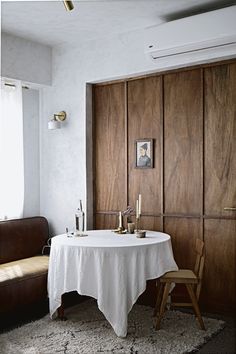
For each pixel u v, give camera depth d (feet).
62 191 15.28
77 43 14.65
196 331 10.68
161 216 13.28
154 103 13.43
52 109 15.49
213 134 12.31
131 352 9.48
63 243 10.92
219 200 12.21
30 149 15.66
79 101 14.70
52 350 9.63
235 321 11.52
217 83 12.19
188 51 11.76
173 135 13.07
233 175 11.96
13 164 14.43
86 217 14.52
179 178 12.96
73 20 12.45
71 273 10.74
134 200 13.91
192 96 12.67
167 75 13.15
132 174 13.96
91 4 11.23
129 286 10.42
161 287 11.82
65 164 15.16
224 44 11.14
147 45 12.33
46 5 11.24
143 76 13.58
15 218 14.56
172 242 13.09
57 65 15.28
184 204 12.85
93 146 14.85
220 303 12.18
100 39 14.11
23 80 14.32
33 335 10.53
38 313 12.29
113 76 13.83
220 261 12.19
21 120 14.55
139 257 10.46
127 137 14.03
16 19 12.34
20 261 13.37
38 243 14.53
